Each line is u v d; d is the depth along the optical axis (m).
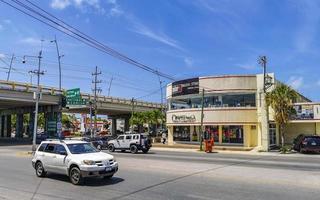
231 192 13.65
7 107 79.88
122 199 12.66
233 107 48.62
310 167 22.00
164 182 16.14
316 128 47.91
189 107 53.34
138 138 37.12
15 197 13.09
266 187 14.62
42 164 17.83
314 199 12.38
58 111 66.81
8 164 24.52
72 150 16.73
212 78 50.31
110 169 16.09
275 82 47.09
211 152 39.66
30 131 76.19
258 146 46.72
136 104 88.94
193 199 12.52
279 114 40.31
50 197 13.08
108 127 128.00
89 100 67.94
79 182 15.66
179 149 45.75
